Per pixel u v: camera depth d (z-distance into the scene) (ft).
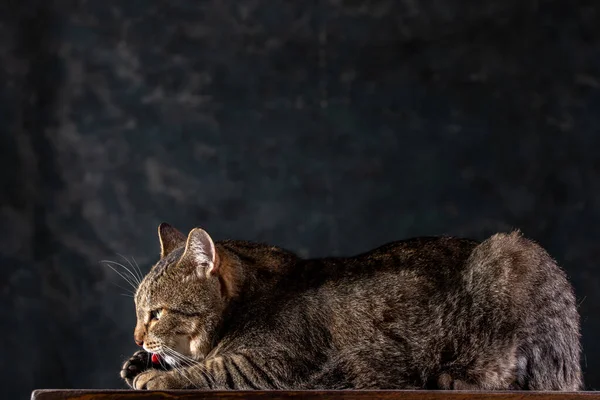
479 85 22.08
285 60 22.40
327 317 10.59
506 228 21.77
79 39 22.39
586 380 21.09
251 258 11.30
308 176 22.22
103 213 22.15
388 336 10.41
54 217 22.00
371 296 10.60
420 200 21.98
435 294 10.51
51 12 22.33
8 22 22.11
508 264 10.39
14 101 22.03
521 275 10.34
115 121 22.34
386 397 8.81
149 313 10.84
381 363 10.36
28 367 21.54
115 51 22.47
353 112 22.24
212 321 10.73
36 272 21.81
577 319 10.69
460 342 10.27
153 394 8.73
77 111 22.30
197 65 22.47
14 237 21.80
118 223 22.12
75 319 21.80
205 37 22.44
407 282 10.63
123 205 22.18
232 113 22.36
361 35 22.33
